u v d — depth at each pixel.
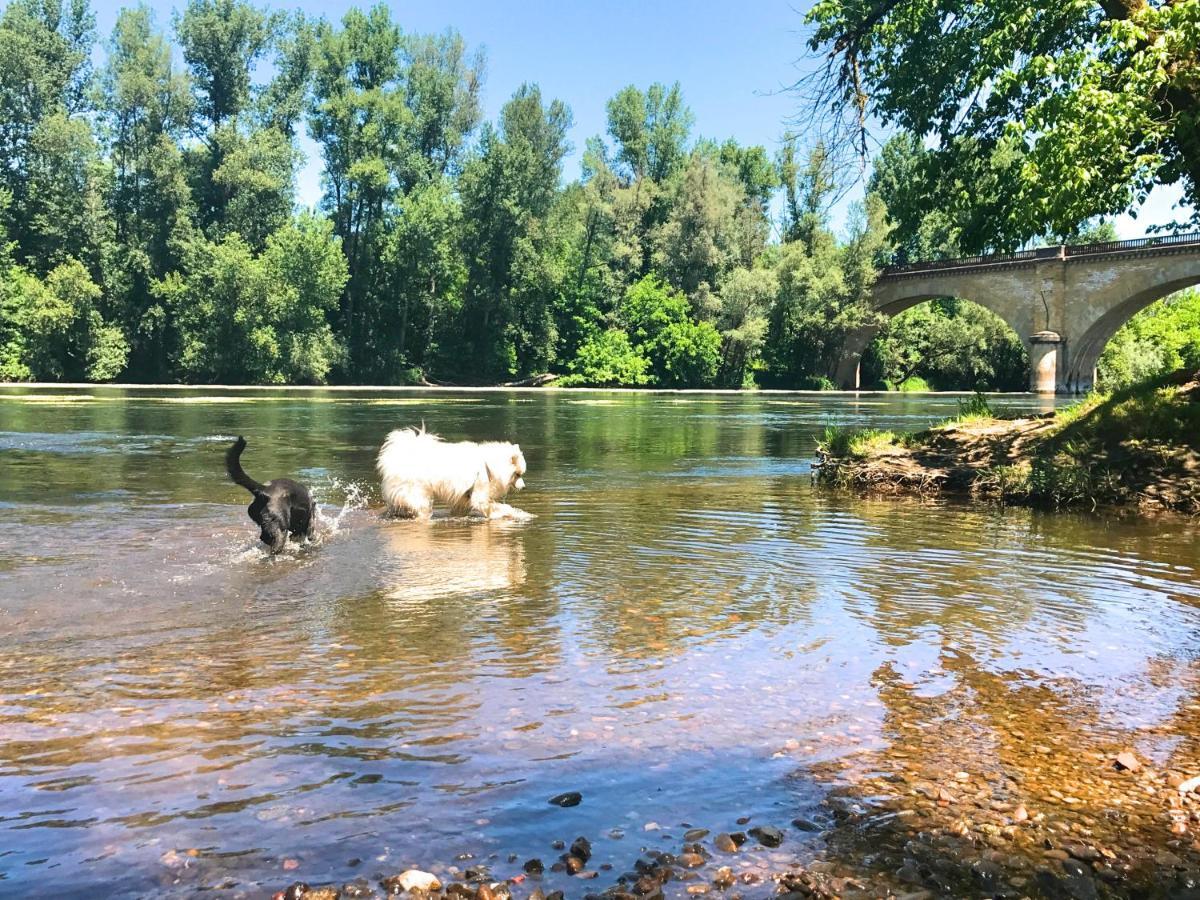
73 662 4.59
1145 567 7.37
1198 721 4.11
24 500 9.98
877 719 4.06
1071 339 58.28
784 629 5.42
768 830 3.06
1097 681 4.61
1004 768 3.60
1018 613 5.89
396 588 6.32
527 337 71.94
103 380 57.53
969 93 17.02
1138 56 11.16
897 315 80.31
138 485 11.26
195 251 58.31
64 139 56.41
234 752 3.53
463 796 3.21
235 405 32.34
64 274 54.38
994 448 13.12
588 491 11.79
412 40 70.25
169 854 2.79
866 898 2.70
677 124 83.25
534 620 5.53
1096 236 68.00
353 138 64.12
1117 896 2.77
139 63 59.75
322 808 3.10
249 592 6.11
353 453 15.69
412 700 4.12
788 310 74.19
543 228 68.69
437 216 64.06
